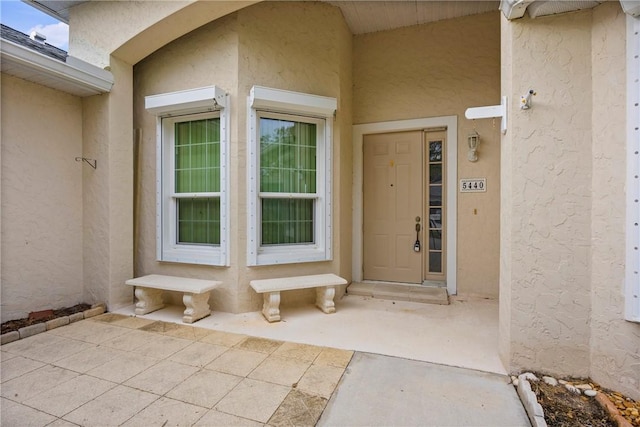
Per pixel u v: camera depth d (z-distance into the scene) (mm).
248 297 3643
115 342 2836
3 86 3121
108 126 3666
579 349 2105
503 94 2373
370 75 4699
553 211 2129
